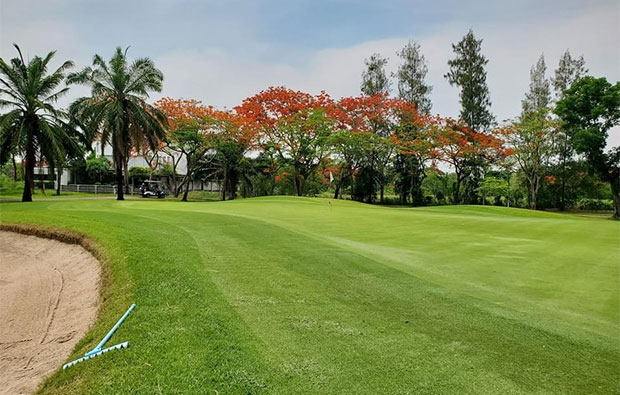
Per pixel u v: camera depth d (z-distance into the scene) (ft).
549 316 16.88
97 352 13.29
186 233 34.91
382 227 45.34
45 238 37.29
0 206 69.05
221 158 148.66
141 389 10.89
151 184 162.81
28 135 87.25
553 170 158.61
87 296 22.74
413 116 143.95
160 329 14.52
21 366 16.14
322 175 164.45
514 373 12.13
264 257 26.45
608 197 164.76
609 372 12.26
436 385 11.37
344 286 20.61
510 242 35.60
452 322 16.02
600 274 24.00
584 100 122.42
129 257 24.75
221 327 14.78
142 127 103.55
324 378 11.61
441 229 44.27
